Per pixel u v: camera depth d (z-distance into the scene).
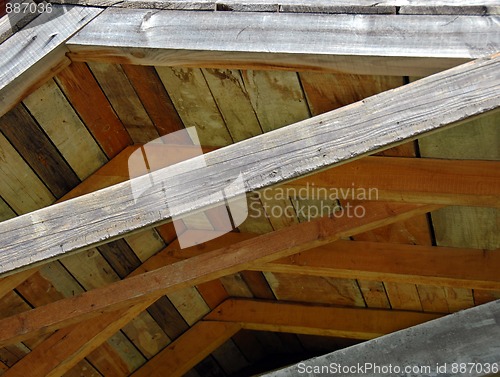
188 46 3.29
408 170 3.61
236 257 3.95
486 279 4.16
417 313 4.84
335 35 3.15
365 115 3.02
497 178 3.51
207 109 3.74
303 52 3.17
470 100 2.92
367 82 3.36
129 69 3.65
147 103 3.81
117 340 4.93
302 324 4.95
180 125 3.88
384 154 3.65
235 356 5.51
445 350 3.31
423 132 2.94
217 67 3.37
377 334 4.85
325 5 3.19
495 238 4.11
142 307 4.49
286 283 4.87
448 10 3.07
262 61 3.26
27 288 4.34
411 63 3.09
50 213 3.32
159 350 5.15
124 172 4.02
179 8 3.35
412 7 3.10
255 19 3.26
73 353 4.50
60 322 4.06
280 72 3.43
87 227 3.28
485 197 3.50
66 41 3.45
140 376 5.14
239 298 5.09
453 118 2.92
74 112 3.80
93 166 4.04
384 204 3.75
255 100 3.61
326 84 3.43
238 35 3.26
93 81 3.74
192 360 5.11
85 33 3.44
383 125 2.99
